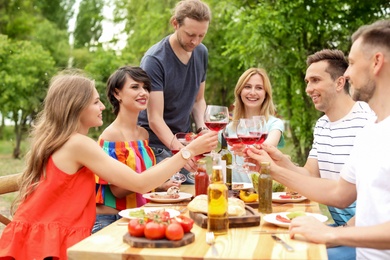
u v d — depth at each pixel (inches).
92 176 104.9
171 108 164.1
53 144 101.4
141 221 79.8
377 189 83.1
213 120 112.1
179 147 120.6
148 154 137.7
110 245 77.6
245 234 83.4
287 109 416.2
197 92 170.1
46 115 105.3
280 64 381.1
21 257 98.0
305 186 100.2
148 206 108.4
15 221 99.7
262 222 91.5
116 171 101.1
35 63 611.2
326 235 77.9
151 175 102.7
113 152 132.0
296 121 399.2
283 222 87.7
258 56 390.9
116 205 127.4
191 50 154.0
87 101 105.5
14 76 589.6
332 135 125.0
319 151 127.5
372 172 83.7
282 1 364.8
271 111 167.5
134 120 141.9
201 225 88.0
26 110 649.0
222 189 83.2
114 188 126.5
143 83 140.3
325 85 123.4
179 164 104.7
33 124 110.8
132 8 761.0
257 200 109.7
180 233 76.7
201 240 79.9
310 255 71.8
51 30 824.3
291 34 374.6
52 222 99.0
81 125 108.2
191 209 93.8
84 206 101.8
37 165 102.0
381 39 83.4
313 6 364.5
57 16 981.2
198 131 158.9
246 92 163.3
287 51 374.6
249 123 106.3
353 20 372.5
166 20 611.8
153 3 652.7
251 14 399.9
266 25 368.8
